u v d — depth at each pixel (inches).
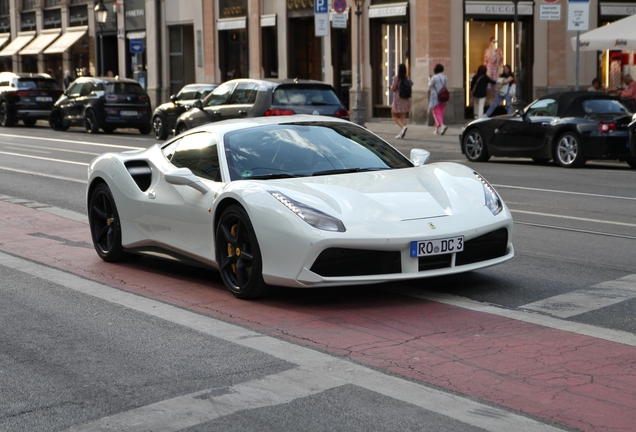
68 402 176.1
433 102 959.6
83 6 1839.3
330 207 242.4
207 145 287.7
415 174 271.3
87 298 265.4
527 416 162.7
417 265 238.7
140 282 287.4
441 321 230.1
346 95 1224.2
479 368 190.9
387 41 1143.0
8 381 189.9
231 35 1439.5
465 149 716.7
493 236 254.1
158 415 167.3
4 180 605.0
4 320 241.1
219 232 262.7
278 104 759.7
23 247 354.9
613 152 623.5
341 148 286.0
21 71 2065.7
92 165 329.1
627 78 940.0
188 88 1021.2
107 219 319.9
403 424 159.5
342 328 225.5
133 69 1689.2
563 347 205.3
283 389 179.3
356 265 239.0
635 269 292.2
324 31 976.9
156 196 294.0
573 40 838.5
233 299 260.1
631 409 165.9
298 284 239.3
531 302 248.8
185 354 205.6
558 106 649.0
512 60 1114.7
